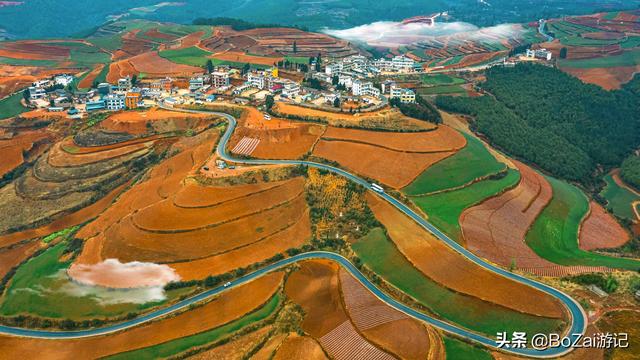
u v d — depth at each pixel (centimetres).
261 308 14450
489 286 14888
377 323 13825
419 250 16425
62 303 14662
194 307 14425
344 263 16388
